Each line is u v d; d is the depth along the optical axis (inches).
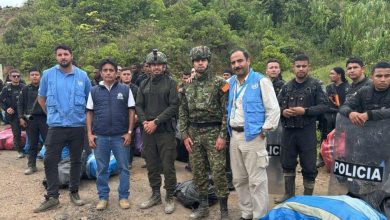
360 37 1030.4
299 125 164.2
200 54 152.2
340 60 1020.5
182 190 181.0
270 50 956.0
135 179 226.7
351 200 123.1
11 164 263.6
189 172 239.1
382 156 138.4
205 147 157.8
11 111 272.5
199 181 161.8
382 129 138.3
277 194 190.5
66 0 1279.5
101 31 1022.4
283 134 172.4
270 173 187.2
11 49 928.3
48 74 178.5
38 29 1010.7
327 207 117.9
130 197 195.5
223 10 1195.9
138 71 298.7
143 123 171.2
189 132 160.9
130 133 178.4
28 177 232.5
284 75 800.9
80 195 198.2
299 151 169.6
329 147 227.6
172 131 172.2
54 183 180.5
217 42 938.7
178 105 167.9
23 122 248.1
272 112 142.3
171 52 847.7
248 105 144.9
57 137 176.9
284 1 1257.4
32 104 245.9
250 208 156.2
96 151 175.9
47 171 179.6
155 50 171.2
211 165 156.2
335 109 231.3
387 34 848.3
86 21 1091.3
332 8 1224.8
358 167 143.6
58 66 180.1
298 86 168.7
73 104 177.2
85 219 168.4
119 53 828.6
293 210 120.1
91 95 175.9
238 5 1266.0
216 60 888.3
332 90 233.6
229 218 164.2
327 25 1160.2
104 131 173.3
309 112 161.0
